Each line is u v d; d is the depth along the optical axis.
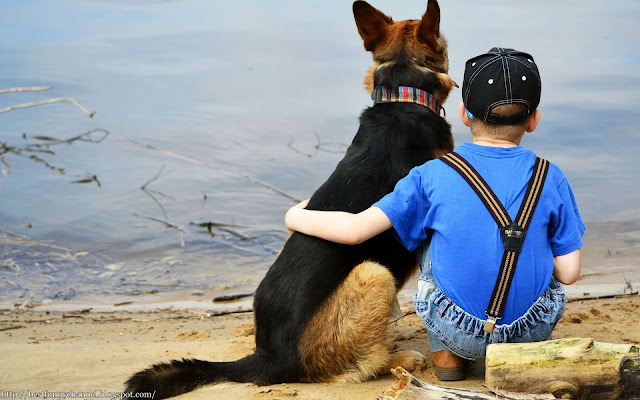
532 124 2.93
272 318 3.12
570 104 9.18
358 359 3.10
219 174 8.09
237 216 7.12
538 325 2.75
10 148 8.55
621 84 9.86
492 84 2.77
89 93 10.50
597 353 2.48
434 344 3.01
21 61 11.90
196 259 6.35
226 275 6.07
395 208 2.86
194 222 6.98
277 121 9.36
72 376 3.32
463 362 3.01
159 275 6.09
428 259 2.97
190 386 3.01
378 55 3.84
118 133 9.16
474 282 2.74
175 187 7.79
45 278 6.02
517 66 2.77
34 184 7.79
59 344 4.08
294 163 8.36
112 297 5.65
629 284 5.16
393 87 3.67
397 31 3.85
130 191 7.67
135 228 6.91
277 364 3.08
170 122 9.41
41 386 3.14
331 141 8.93
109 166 8.28
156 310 5.34
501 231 2.71
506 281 2.70
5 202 7.39
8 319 5.04
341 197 3.29
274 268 3.22
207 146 8.90
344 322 3.07
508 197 2.74
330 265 3.10
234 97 10.36
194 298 5.62
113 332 4.61
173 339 4.31
